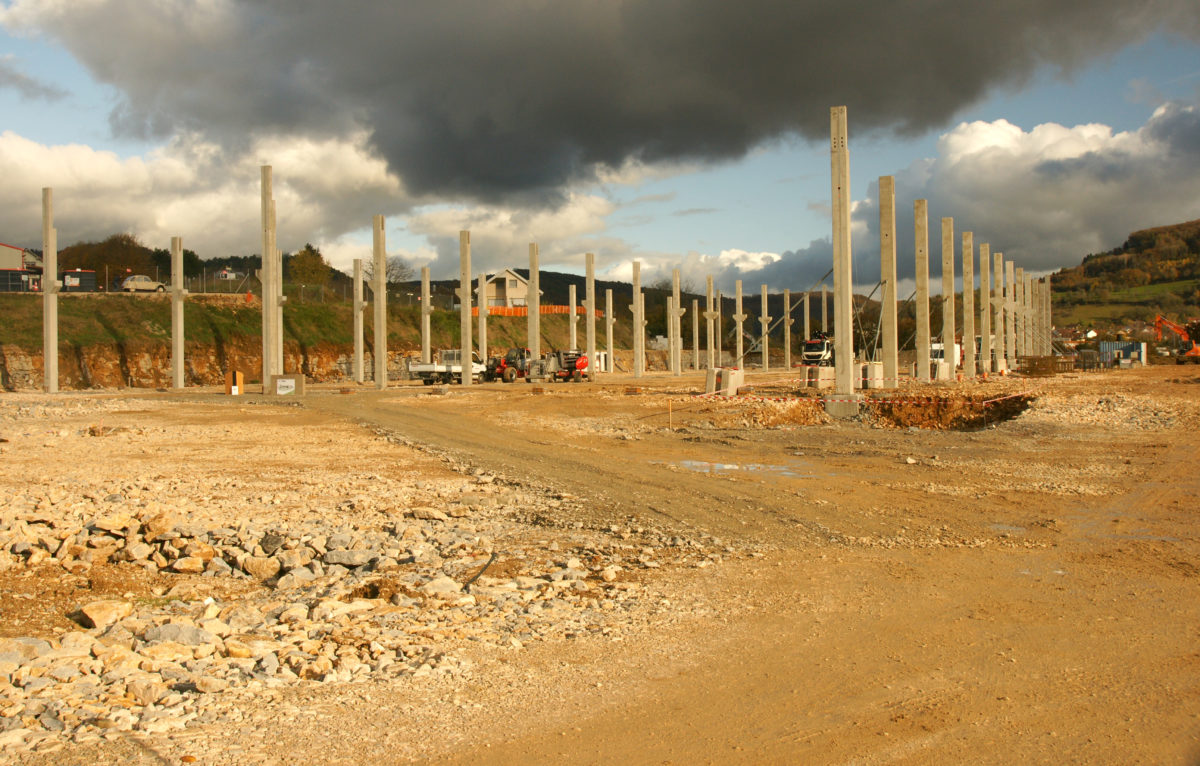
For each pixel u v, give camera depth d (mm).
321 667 6340
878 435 24438
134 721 5281
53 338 44969
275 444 22656
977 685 6023
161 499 13758
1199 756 4852
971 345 53938
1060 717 5441
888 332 36656
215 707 5539
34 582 9008
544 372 58969
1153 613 7852
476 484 16016
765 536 11594
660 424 28188
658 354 112188
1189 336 93375
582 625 7582
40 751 4777
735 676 6238
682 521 12594
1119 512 13195
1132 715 5469
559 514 13078
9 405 35875
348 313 84250
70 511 12148
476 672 6328
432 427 27234
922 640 7074
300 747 4918
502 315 106875
